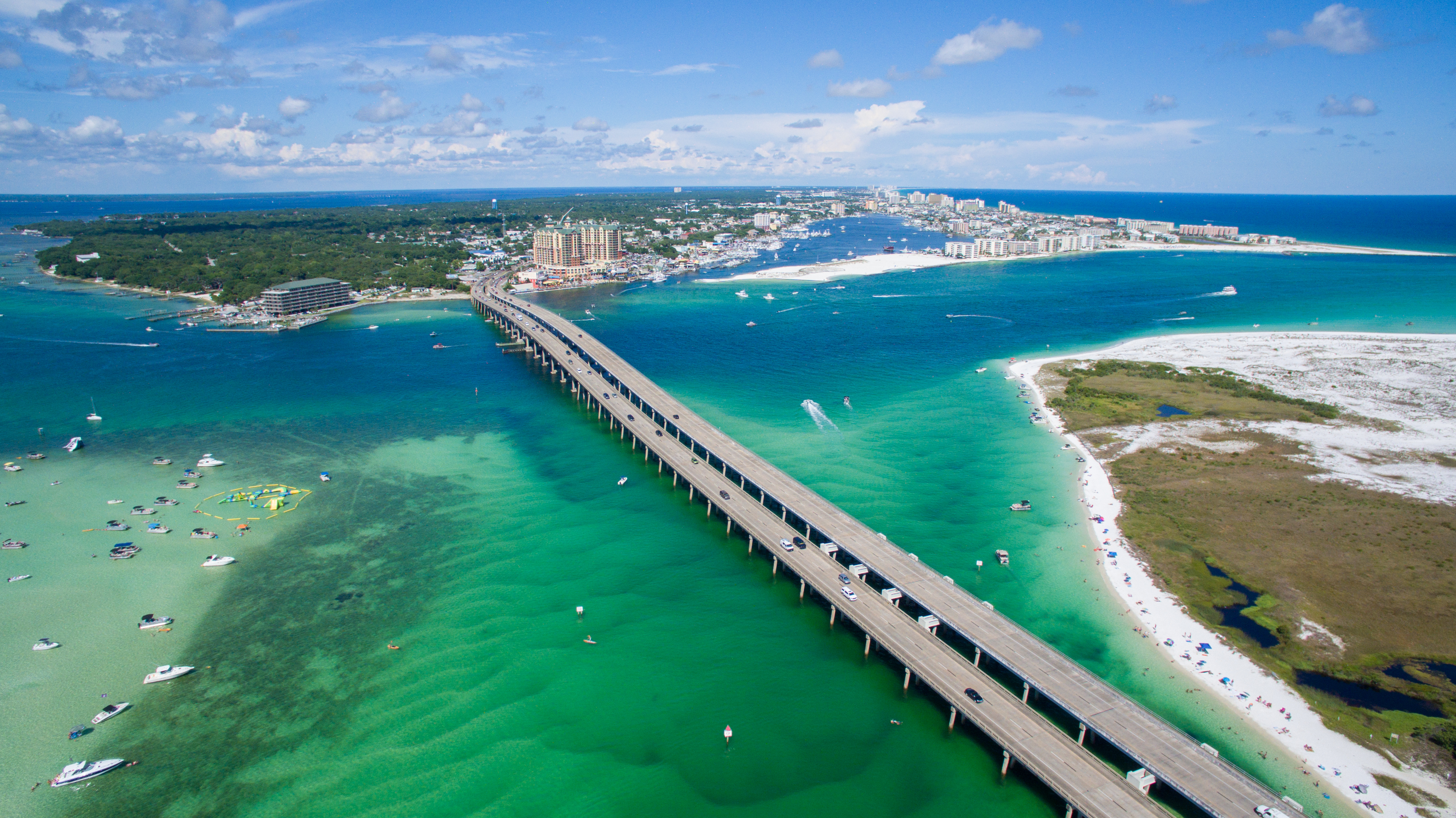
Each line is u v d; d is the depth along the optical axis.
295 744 99.75
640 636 123.00
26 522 157.25
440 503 169.25
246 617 126.38
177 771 95.38
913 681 113.12
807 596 135.38
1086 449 197.38
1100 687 101.81
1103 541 149.50
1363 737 97.81
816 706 108.12
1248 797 83.81
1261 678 109.38
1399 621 121.44
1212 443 197.25
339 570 141.00
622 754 98.75
